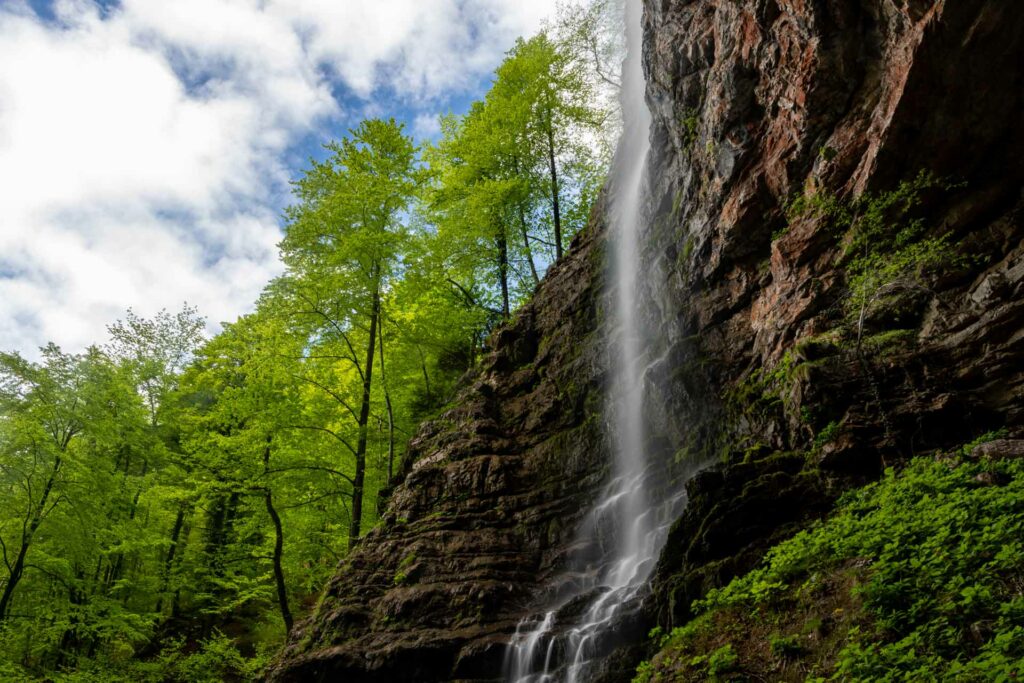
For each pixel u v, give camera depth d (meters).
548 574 14.16
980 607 6.31
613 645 10.38
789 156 13.41
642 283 17.48
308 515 21.23
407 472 19.09
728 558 9.84
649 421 15.50
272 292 19.41
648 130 20.30
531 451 17.34
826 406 11.05
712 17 15.20
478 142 25.97
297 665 12.68
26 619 19.62
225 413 19.56
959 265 10.97
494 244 25.47
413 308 23.17
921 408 10.20
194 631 26.61
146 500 24.77
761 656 7.70
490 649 11.73
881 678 6.02
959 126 10.91
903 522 8.04
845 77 12.24
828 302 12.52
